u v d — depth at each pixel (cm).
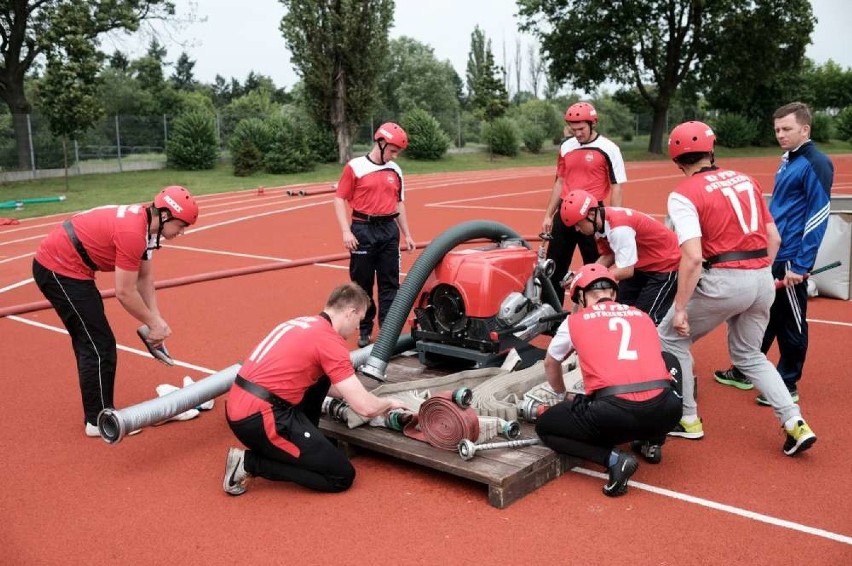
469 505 389
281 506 394
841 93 5806
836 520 367
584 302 425
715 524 365
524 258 565
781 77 4447
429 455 409
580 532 359
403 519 376
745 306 430
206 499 404
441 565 335
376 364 525
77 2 2573
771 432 477
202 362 647
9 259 1184
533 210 1686
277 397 389
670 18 3647
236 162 2811
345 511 386
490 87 3988
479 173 3058
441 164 3412
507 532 361
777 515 373
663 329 460
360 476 427
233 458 398
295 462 394
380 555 344
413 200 1983
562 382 448
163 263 1127
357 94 3141
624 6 3572
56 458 459
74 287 464
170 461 453
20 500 406
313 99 3175
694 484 408
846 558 333
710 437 471
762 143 4591
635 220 500
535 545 349
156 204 461
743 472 421
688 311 445
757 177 2556
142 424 450
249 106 5306
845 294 802
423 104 4931
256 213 1745
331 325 406
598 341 395
